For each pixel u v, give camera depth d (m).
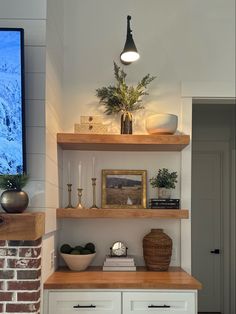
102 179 2.92
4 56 2.16
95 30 3.00
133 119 2.94
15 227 2.03
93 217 2.64
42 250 2.27
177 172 2.94
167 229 2.91
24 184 2.14
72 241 2.90
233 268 4.54
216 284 4.66
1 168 2.18
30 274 2.14
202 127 4.76
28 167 2.27
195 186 4.76
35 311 2.13
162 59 2.99
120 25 3.00
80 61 2.98
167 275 2.58
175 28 3.00
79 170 2.84
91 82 2.97
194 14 3.01
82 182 2.94
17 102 2.18
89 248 2.75
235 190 4.59
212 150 4.75
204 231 4.71
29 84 2.31
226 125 4.75
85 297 2.34
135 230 2.91
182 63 2.98
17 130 2.18
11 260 2.15
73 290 2.35
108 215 2.64
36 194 2.26
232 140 4.66
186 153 2.94
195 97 2.96
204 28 3.00
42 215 2.17
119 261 2.72
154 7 3.02
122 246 2.82
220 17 3.01
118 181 2.93
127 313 2.35
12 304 2.13
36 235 2.03
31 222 2.03
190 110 2.95
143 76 2.98
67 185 2.86
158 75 2.97
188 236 2.87
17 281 2.14
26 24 2.33
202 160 4.76
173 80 2.97
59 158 2.77
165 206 2.75
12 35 2.16
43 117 2.30
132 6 3.01
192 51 2.99
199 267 4.68
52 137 2.50
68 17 3.00
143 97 2.96
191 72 2.98
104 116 2.95
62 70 2.94
